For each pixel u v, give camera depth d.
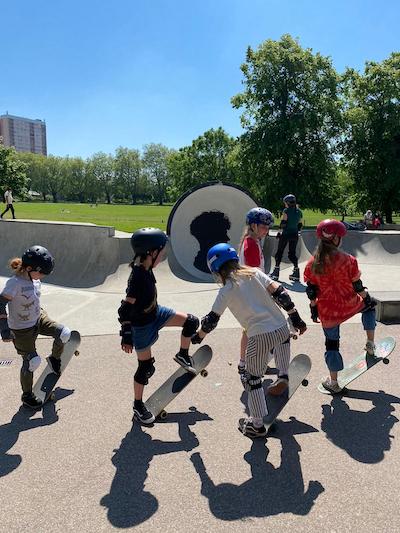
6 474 2.92
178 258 10.52
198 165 64.25
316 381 4.34
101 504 2.63
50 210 49.19
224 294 3.25
